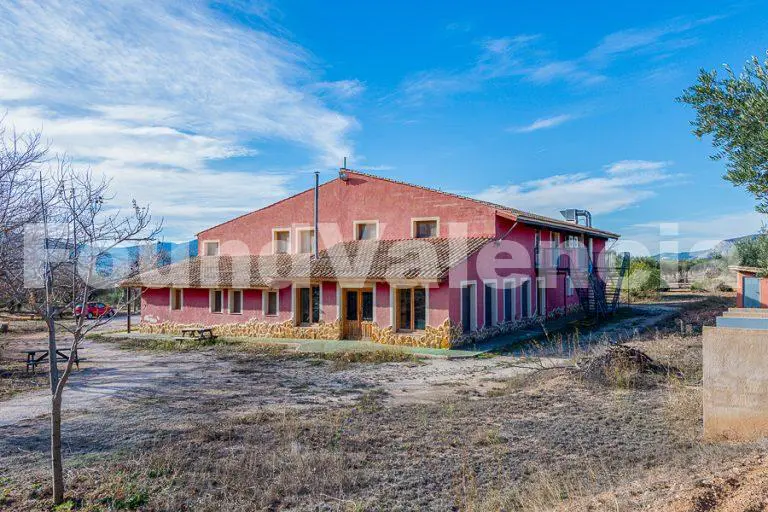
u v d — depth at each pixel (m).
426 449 7.85
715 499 4.71
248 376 14.50
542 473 6.55
